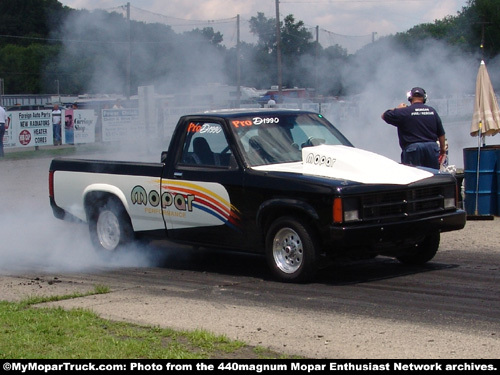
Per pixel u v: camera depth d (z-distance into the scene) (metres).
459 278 7.10
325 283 6.98
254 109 8.09
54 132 24.91
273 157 7.47
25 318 5.74
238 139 7.43
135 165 8.17
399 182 6.91
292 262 7.00
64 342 5.08
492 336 5.14
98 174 8.55
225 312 5.96
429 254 7.62
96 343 5.04
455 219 7.30
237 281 7.22
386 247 7.01
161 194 7.91
